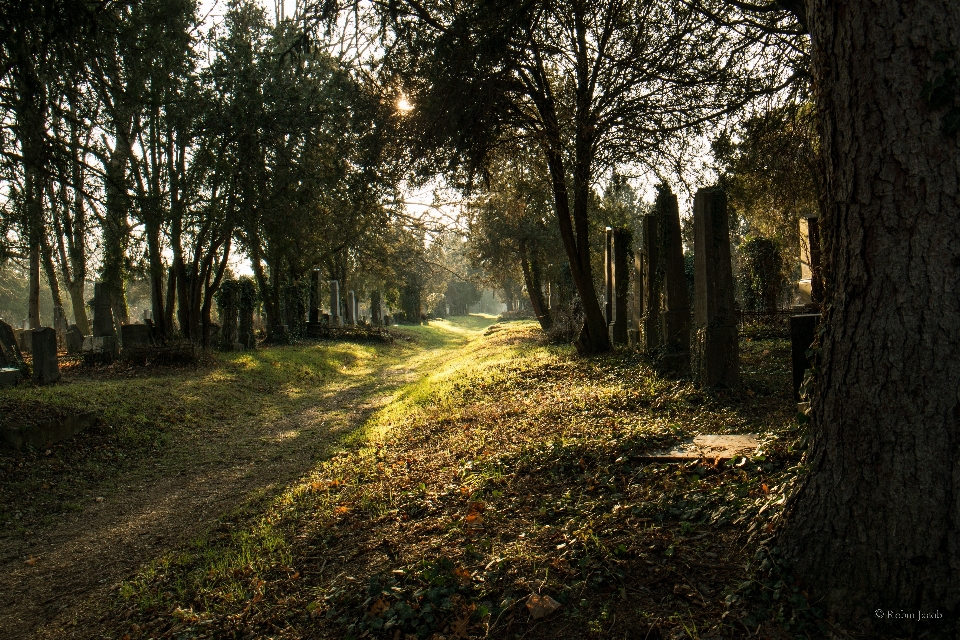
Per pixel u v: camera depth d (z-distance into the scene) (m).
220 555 5.68
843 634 3.00
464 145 11.99
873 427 3.08
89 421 10.69
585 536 4.28
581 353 16.14
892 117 2.94
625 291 17.91
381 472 7.81
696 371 9.98
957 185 2.84
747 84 12.67
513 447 7.66
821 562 3.26
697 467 5.58
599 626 3.35
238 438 11.46
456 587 3.98
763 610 3.20
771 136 13.65
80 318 27.61
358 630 3.79
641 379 11.18
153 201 13.23
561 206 15.70
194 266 22.11
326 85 16.34
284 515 6.59
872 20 2.97
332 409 14.48
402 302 57.88
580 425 8.39
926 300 2.92
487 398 11.95
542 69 13.90
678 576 3.65
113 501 7.93
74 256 25.80
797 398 7.75
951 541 2.90
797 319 7.71
